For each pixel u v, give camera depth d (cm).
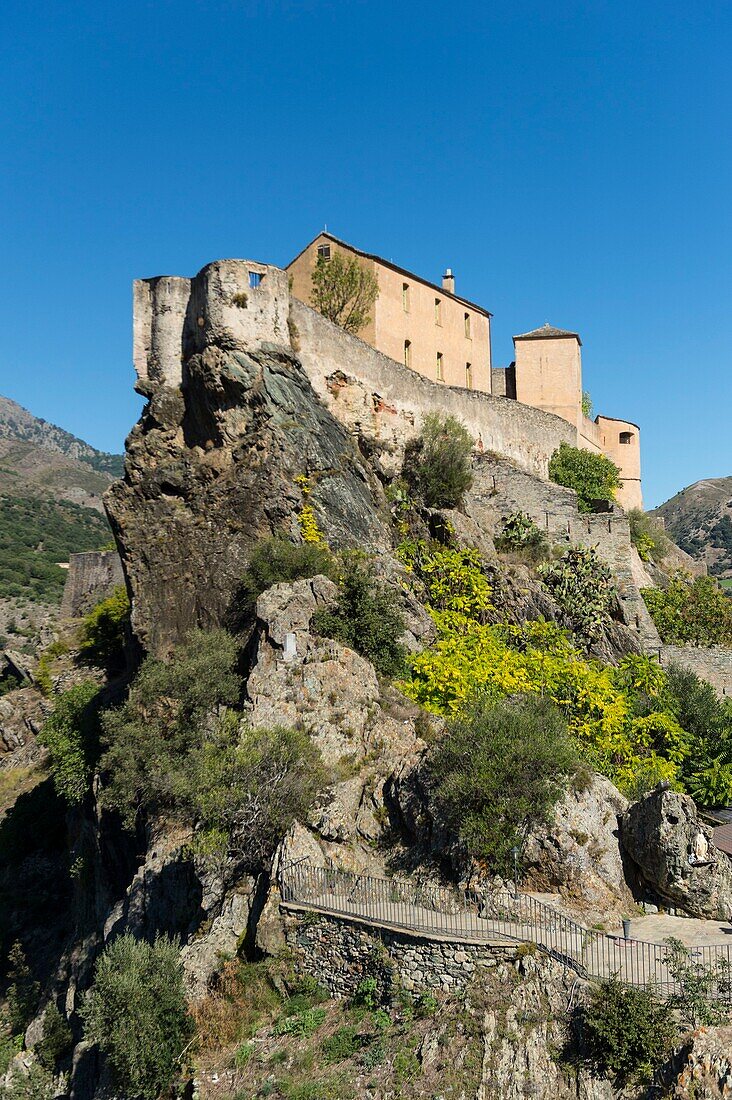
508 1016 1535
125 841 2950
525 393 5975
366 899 1888
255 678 2511
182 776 2236
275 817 2048
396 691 2573
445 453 3928
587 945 1648
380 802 2148
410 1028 1605
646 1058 1401
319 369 3766
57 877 4044
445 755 2027
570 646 3447
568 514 4300
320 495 3281
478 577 3438
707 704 3259
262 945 1872
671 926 1762
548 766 1931
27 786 4938
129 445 3475
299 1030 1712
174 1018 1816
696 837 1856
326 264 4469
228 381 3334
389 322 4569
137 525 3375
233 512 3219
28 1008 3188
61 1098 2522
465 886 1856
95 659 5509
